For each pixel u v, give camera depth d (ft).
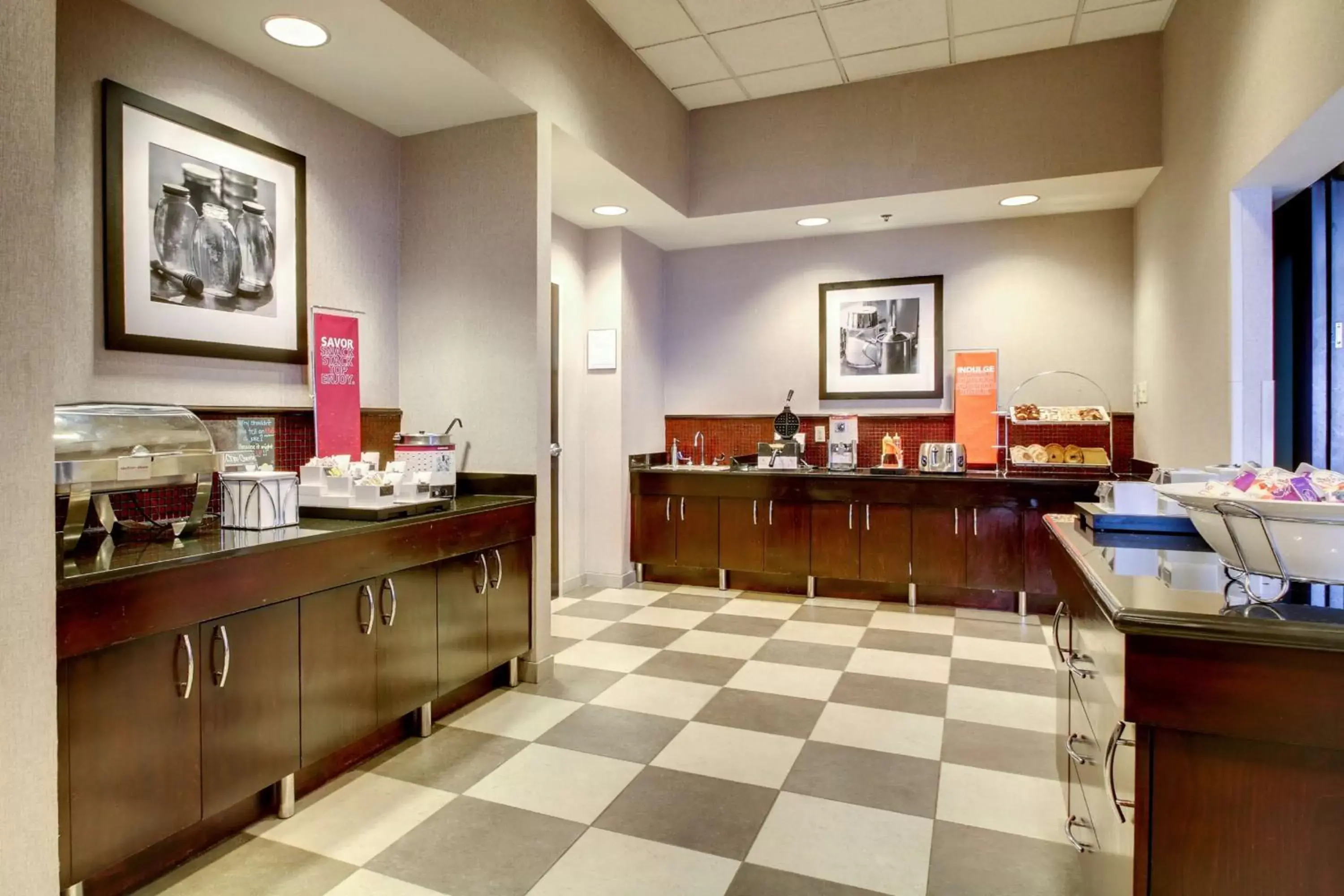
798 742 9.04
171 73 8.32
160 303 8.14
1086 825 5.53
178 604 6.09
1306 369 9.53
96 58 7.57
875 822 7.23
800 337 18.29
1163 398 13.03
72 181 7.36
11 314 4.62
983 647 12.90
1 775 4.60
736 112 15.88
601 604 15.96
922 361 17.17
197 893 6.13
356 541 7.94
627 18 12.55
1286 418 9.67
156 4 7.89
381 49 8.95
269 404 9.54
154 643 5.95
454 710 10.11
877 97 14.78
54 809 4.89
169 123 8.22
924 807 7.50
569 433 17.01
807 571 16.49
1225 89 9.58
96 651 5.51
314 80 9.76
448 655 9.46
